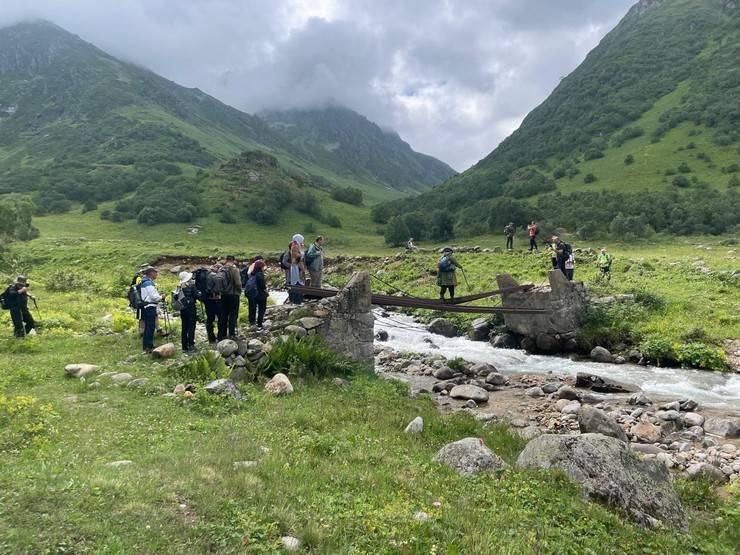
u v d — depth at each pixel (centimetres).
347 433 894
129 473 591
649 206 7975
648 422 1192
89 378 1112
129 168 16462
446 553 499
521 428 1188
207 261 4891
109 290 3077
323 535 508
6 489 520
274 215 11088
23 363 1241
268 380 1232
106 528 463
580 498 689
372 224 12150
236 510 531
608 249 5078
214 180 13225
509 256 3550
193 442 758
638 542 596
